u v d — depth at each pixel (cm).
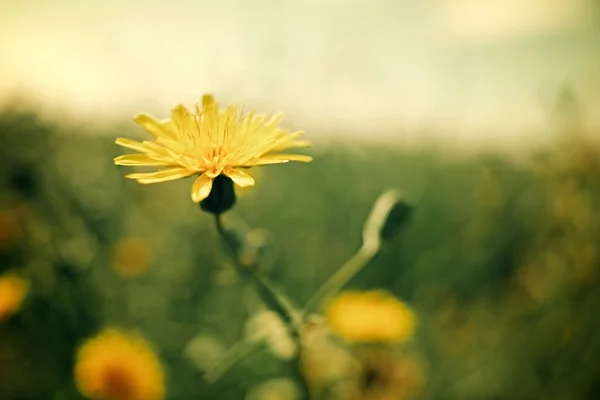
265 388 26
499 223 33
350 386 26
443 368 29
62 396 27
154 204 32
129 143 20
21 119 32
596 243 30
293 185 35
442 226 35
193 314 30
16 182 30
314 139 35
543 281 31
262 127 21
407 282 33
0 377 27
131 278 30
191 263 31
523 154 33
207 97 22
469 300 32
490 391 28
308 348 25
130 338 27
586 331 29
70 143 32
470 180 36
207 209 22
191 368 28
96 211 31
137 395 26
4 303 27
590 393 28
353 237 33
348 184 35
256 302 28
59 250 29
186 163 20
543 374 29
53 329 28
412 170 36
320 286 31
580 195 30
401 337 27
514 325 30
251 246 23
